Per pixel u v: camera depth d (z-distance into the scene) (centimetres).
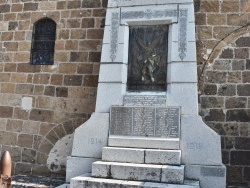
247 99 745
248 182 714
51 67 877
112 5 748
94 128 703
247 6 780
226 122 747
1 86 909
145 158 634
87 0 880
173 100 673
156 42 728
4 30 936
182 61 685
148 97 689
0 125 888
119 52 723
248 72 755
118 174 604
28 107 877
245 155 726
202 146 641
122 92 707
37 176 827
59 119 848
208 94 766
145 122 676
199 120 653
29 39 910
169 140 653
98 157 690
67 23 885
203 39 789
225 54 774
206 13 798
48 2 909
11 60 915
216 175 622
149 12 724
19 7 934
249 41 767
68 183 688
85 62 855
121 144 675
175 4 712
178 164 619
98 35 859
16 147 866
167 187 546
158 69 718
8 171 433
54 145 840
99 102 712
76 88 849
